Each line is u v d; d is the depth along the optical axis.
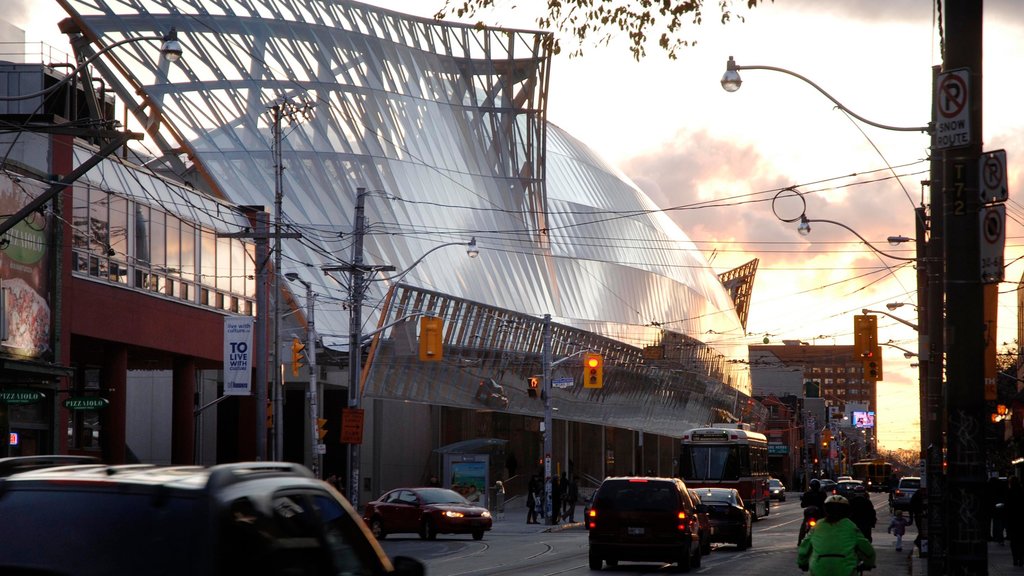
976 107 15.74
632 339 124.12
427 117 103.88
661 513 34.06
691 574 34.03
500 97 112.38
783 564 38.12
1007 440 79.38
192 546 7.16
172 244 58.03
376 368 73.69
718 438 68.38
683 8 22.44
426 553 43.94
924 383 45.28
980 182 15.73
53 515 7.37
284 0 99.06
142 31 88.00
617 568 36.38
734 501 46.62
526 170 111.75
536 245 110.38
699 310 147.50
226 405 87.81
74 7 86.75
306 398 82.69
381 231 89.94
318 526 8.55
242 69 90.88
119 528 7.27
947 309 15.79
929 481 33.84
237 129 87.50
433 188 99.12
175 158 89.69
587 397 102.00
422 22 110.31
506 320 86.38
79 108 53.78
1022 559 37.41
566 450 107.75
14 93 49.88
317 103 92.81
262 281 49.06
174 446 59.78
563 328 94.88
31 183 45.34
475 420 99.00
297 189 87.38
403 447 91.25
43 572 7.16
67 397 47.62
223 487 7.53
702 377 134.62
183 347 58.62
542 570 35.41
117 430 52.88
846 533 17.64
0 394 40.44
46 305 46.22
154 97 86.12
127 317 53.19
